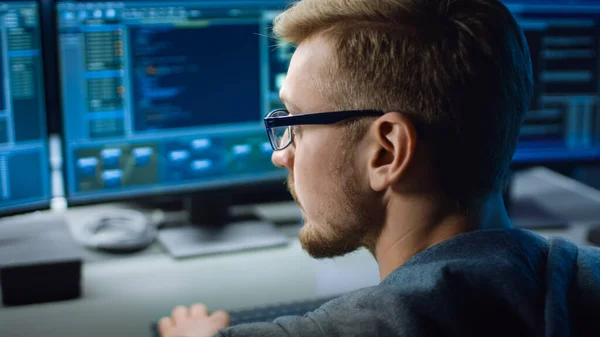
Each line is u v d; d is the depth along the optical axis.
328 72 0.73
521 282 0.64
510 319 0.63
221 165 1.51
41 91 1.38
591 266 0.72
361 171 0.74
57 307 1.22
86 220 1.58
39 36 1.36
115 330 1.14
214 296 1.27
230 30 1.46
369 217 0.75
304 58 0.75
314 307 1.17
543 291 0.65
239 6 1.45
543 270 0.68
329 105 0.73
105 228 1.53
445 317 0.61
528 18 1.56
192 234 1.51
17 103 1.36
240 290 1.29
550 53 1.59
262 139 1.53
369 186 0.74
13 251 1.36
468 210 0.73
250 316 1.13
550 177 2.02
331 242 0.78
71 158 1.41
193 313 1.10
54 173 1.73
